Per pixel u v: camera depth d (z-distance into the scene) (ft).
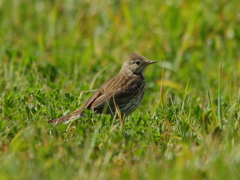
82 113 34.94
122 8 61.00
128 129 34.27
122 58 55.36
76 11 65.67
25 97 37.93
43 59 49.06
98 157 29.50
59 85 43.98
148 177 26.71
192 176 26.37
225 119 35.42
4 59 49.19
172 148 31.73
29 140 31.07
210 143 30.53
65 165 28.27
